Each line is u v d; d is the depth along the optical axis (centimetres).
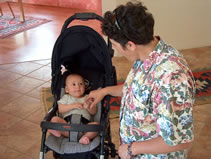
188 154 227
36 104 304
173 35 438
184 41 447
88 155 166
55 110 187
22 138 250
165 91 104
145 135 123
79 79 196
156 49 112
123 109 132
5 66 397
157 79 108
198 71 366
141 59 118
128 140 129
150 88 112
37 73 378
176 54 112
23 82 353
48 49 461
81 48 179
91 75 200
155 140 113
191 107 104
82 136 167
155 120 118
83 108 189
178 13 421
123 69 381
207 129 257
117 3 396
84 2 693
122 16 103
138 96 116
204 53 430
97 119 191
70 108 188
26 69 389
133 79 121
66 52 181
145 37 104
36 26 576
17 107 299
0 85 345
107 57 170
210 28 445
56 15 653
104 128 159
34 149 237
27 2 766
